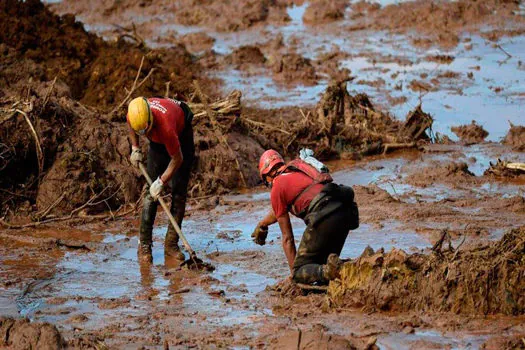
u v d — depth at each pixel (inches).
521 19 1804.9
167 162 797.9
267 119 1250.0
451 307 615.5
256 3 1998.0
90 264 789.2
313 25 1907.0
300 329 590.9
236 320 637.3
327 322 613.3
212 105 1107.9
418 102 1358.3
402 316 614.2
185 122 788.0
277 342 574.9
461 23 1809.8
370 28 1844.2
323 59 1638.8
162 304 681.6
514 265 615.5
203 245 835.4
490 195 952.9
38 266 783.1
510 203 908.6
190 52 1740.9
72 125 995.3
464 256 640.4
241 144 1076.5
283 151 1135.6
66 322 647.8
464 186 992.2
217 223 904.9
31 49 1384.1
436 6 1872.5
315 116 1210.6
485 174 1035.3
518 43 1678.2
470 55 1619.1
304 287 676.7
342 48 1716.3
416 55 1640.0
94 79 1323.8
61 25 1457.9
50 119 980.6
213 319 641.6
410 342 568.4
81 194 939.3
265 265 770.8
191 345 589.9
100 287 727.7
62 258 805.2
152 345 595.2
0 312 669.9
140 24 1971.0
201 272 758.5
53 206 914.7
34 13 1456.7
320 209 650.8
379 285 629.9
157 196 770.2
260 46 1761.8
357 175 1066.1
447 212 886.4
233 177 1040.2
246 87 1476.4
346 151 1159.0
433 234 814.5
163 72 1370.6
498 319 601.0
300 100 1385.3
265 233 711.7
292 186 657.6
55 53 1385.3
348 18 1929.1
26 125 959.6
